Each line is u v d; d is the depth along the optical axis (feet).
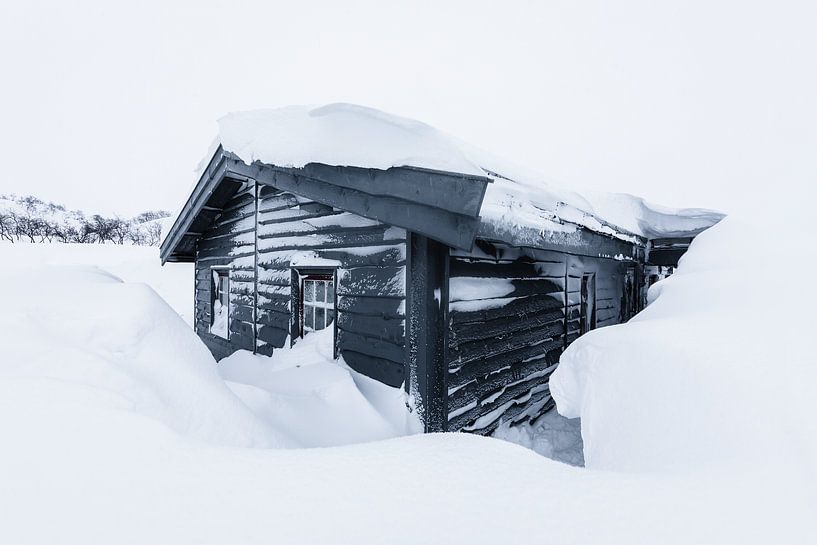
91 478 3.04
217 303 21.17
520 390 13.03
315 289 14.30
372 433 9.02
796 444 3.07
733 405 3.74
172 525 2.67
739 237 10.60
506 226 8.79
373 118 8.02
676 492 2.84
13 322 5.37
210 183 16.88
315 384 10.68
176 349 6.45
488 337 11.57
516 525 2.64
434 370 9.50
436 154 7.22
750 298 6.50
